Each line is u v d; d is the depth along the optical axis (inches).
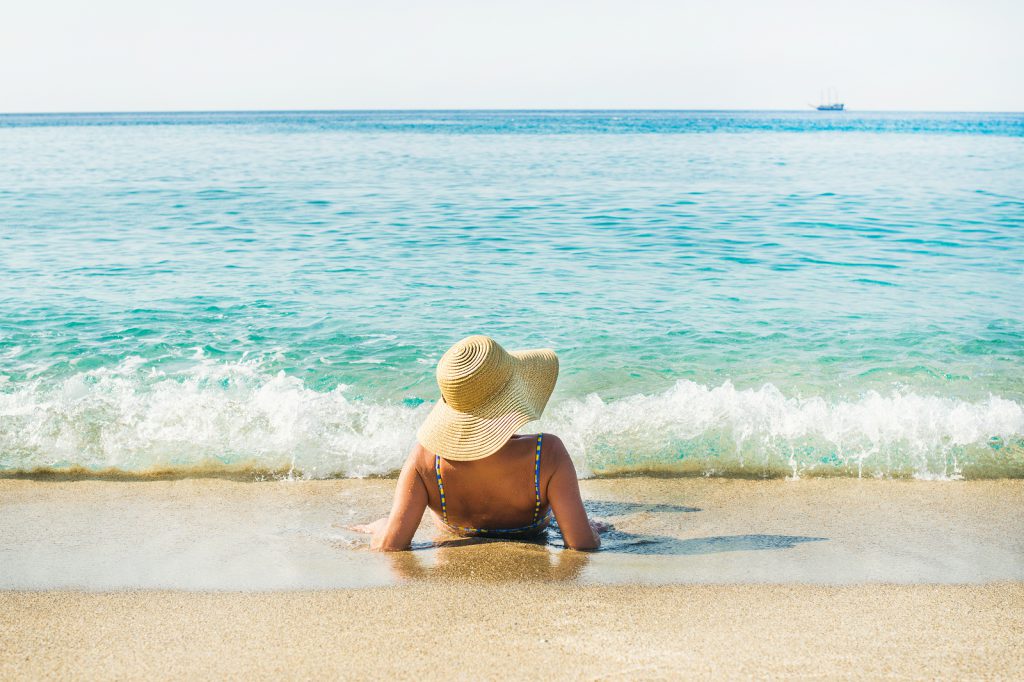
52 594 128.6
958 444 202.5
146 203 729.0
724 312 342.6
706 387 249.1
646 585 130.8
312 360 277.0
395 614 120.5
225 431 209.9
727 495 178.5
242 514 167.3
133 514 166.7
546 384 147.8
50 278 405.1
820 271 430.3
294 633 114.7
